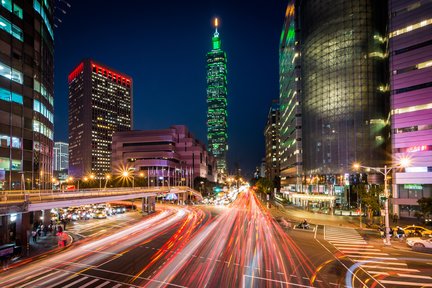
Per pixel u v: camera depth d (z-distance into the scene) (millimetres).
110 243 35938
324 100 81875
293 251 31109
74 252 31234
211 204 100125
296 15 104438
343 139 77562
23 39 46000
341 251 31156
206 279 22297
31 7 48094
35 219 46344
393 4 62031
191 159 170375
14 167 43250
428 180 56031
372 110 75312
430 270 24766
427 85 57156
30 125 46781
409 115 59031
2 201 26484
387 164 71312
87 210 76438
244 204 97875
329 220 56062
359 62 76688
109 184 119125
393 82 61312
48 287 20938
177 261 27234
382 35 76250
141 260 27641
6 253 28797
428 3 57438
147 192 64438
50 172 54750
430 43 57062
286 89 125625
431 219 49750
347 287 20891
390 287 20906
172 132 163750
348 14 78438
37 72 48969
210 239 37688
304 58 92500
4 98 41969
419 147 57469
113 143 167375
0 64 41438
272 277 22812
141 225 52000
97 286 21000
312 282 21797
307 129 89438
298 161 101938
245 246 33438
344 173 76688
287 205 91812
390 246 33594
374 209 49875
